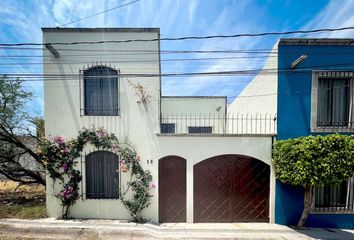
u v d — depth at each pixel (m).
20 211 7.41
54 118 7.18
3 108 8.47
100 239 5.92
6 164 9.45
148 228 6.46
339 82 7.23
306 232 6.51
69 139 7.17
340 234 6.46
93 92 7.35
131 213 6.95
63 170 7.07
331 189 7.20
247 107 9.84
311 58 7.05
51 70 7.22
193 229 6.55
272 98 7.38
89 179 7.26
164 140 7.14
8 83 8.63
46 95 7.20
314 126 7.01
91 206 7.10
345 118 7.19
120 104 7.21
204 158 7.09
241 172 7.30
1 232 6.17
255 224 7.02
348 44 7.04
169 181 7.22
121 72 7.28
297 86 7.05
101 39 7.28
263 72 7.30
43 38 7.18
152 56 7.28
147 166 7.12
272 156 7.05
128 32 7.30
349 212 6.99
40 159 7.94
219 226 6.82
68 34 7.24
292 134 7.03
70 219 6.95
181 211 7.18
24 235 6.07
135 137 7.18
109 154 7.31
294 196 7.03
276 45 7.13
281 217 7.02
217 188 7.28
